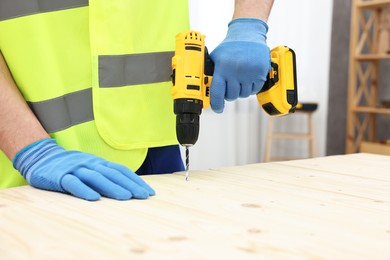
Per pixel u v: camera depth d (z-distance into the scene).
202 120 2.58
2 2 0.86
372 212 0.61
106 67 0.93
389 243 0.48
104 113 0.94
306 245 0.47
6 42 0.87
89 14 0.92
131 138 0.97
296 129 3.09
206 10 2.48
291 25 2.93
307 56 3.02
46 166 0.76
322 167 1.02
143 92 0.98
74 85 0.92
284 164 1.06
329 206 0.65
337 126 3.41
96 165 0.74
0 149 0.86
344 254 0.45
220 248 0.46
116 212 0.59
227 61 0.85
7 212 0.59
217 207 0.63
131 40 0.96
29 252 0.44
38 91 0.89
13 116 0.81
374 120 3.29
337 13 3.32
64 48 0.91
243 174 0.91
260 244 0.47
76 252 0.44
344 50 3.37
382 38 3.10
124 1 0.95
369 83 3.33
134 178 0.73
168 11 1.02
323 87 3.09
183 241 0.47
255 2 0.95
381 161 1.12
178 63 0.84
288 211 0.61
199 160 2.59
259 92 0.93
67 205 0.63
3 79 0.84
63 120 0.90
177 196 0.70
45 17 0.89
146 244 0.46
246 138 2.79
